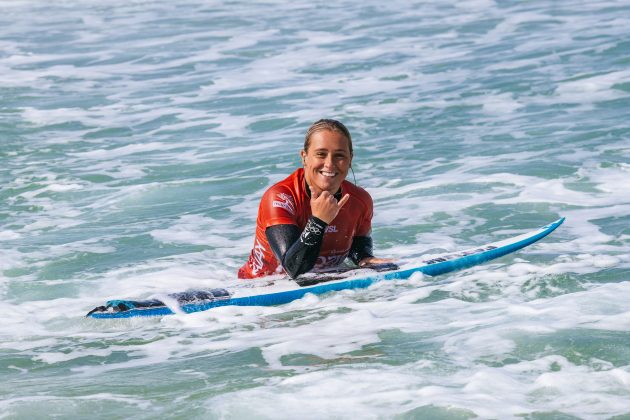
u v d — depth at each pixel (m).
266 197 11.02
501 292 10.46
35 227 14.74
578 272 10.95
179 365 8.67
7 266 12.56
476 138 19.30
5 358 9.12
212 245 13.49
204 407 7.47
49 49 34.19
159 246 13.48
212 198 16.23
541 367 7.99
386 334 9.20
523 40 31.02
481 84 24.81
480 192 15.30
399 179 16.53
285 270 10.77
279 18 39.34
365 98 24.17
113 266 12.57
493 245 12.03
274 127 21.73
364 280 11.02
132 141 21.06
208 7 43.06
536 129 19.64
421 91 24.61
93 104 25.27
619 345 8.39
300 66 29.38
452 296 10.45
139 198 16.36
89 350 9.34
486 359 8.25
